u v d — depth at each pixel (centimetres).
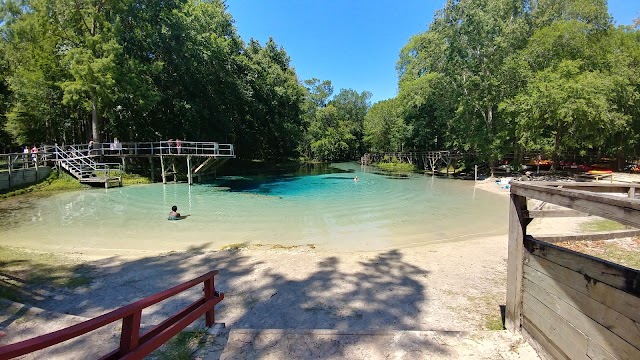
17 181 1830
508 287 397
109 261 758
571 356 294
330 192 1967
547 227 1002
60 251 851
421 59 2967
